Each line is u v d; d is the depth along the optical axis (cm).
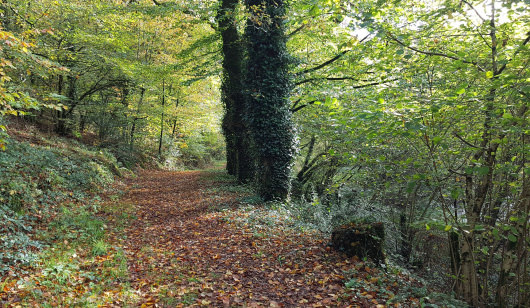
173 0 1460
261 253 627
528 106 405
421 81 590
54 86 1563
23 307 398
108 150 1972
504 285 498
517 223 458
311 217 941
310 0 467
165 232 804
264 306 434
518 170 485
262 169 1098
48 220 752
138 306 432
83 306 419
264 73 1057
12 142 1083
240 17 1341
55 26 1251
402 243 866
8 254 515
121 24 1667
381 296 448
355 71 1084
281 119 1073
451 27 564
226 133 1725
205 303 439
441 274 750
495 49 458
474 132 504
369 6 510
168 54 2223
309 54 1491
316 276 518
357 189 1001
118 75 1698
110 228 806
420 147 549
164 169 2606
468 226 432
